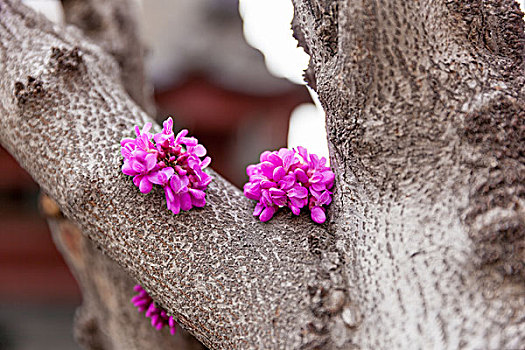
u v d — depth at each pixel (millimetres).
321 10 661
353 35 647
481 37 658
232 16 2197
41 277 2771
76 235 831
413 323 623
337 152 671
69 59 703
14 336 2574
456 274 624
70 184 674
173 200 659
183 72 2031
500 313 615
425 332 620
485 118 639
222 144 2109
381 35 646
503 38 665
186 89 2020
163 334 800
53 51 703
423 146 644
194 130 2080
